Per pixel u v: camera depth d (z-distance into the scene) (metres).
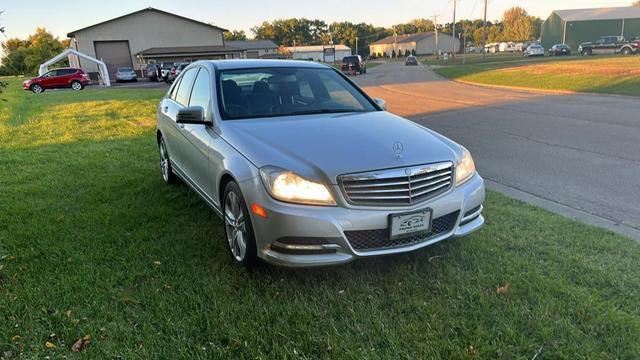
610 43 47.34
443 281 3.31
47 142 9.05
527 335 2.70
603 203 5.12
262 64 4.85
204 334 2.76
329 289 3.23
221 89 4.34
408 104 15.74
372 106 4.72
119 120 12.51
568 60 37.62
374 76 36.56
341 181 3.08
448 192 3.42
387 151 3.32
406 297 3.12
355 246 3.15
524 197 5.41
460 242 3.93
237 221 3.55
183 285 3.31
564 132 9.40
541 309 2.92
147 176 6.31
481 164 7.07
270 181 3.12
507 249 3.82
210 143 3.95
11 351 2.64
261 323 2.87
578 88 18.16
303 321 2.88
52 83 32.50
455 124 11.02
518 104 14.50
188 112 4.02
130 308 3.04
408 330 2.76
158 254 3.84
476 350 2.58
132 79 43.62
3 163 7.12
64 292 3.23
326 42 133.88
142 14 50.38
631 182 5.87
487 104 14.88
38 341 2.72
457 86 23.73
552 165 6.85
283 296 3.16
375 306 3.02
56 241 4.11
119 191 5.61
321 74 4.98
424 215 3.25
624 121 10.47
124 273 3.51
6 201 5.22
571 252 3.72
